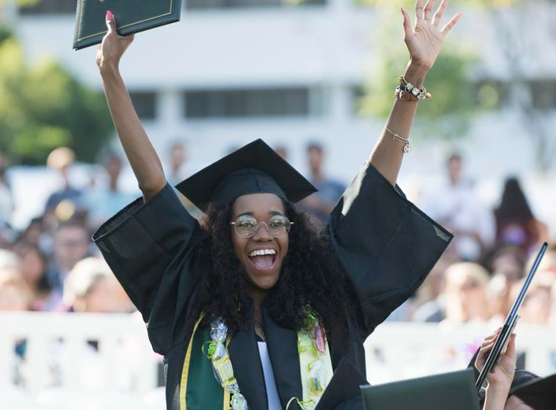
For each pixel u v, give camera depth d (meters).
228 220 5.70
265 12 39.41
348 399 5.18
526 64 33.88
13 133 34.62
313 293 5.70
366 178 5.90
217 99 40.31
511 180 15.80
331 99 38.16
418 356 9.45
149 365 9.67
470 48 31.00
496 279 10.66
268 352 5.56
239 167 5.98
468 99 31.62
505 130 35.59
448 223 15.91
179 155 17.33
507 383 5.21
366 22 37.22
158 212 5.64
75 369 9.70
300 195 6.25
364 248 5.84
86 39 5.69
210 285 5.63
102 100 36.62
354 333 5.76
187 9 40.19
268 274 5.62
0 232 14.98
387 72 28.66
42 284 13.16
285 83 38.97
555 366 9.36
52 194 16.70
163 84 40.22
